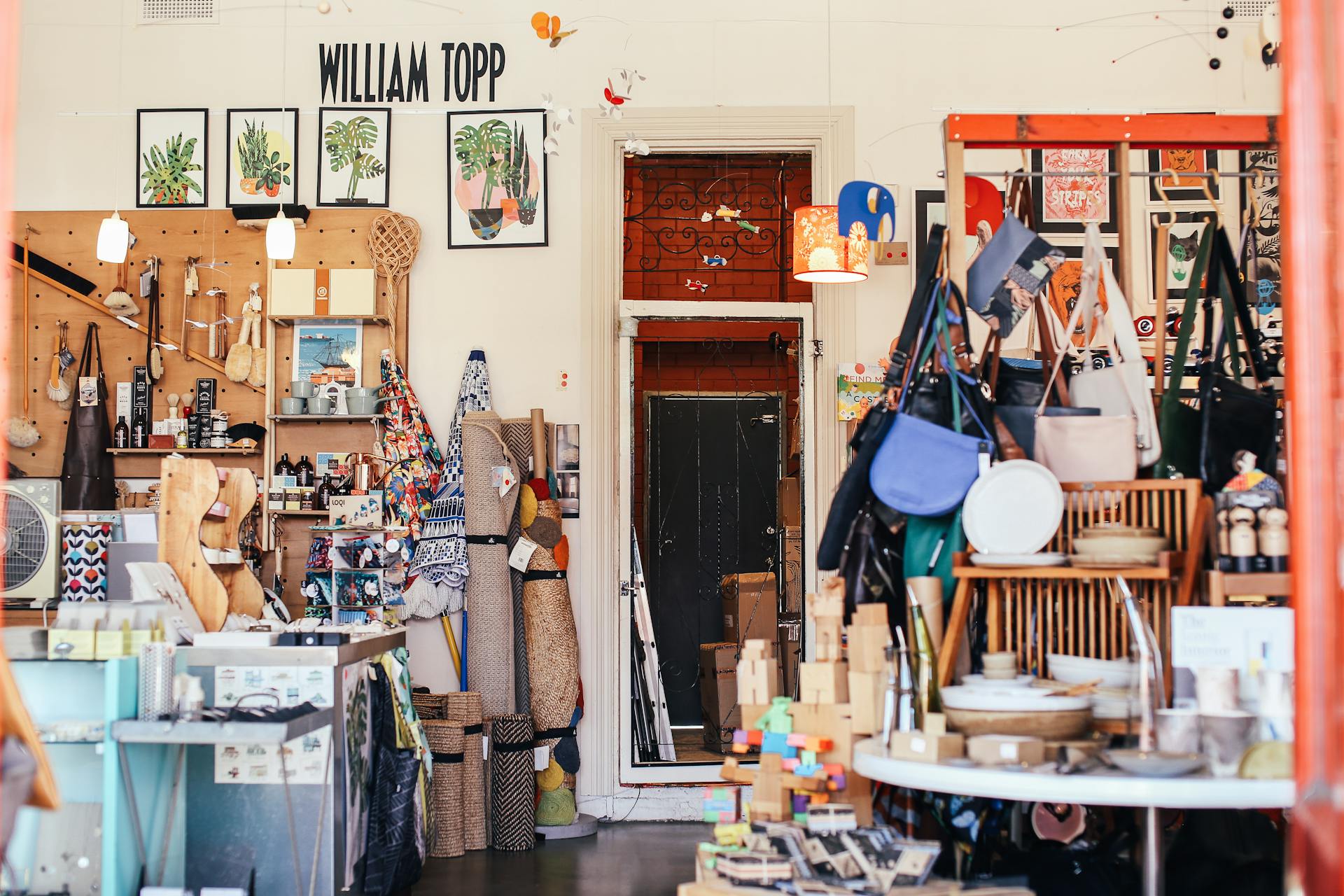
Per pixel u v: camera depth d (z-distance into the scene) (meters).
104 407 6.40
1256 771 2.63
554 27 6.37
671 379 6.94
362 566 6.15
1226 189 6.32
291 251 5.77
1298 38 1.47
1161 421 3.72
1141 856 3.01
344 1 6.64
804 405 6.60
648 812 6.32
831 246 5.61
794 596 6.84
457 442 6.23
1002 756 2.77
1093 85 6.49
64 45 6.67
